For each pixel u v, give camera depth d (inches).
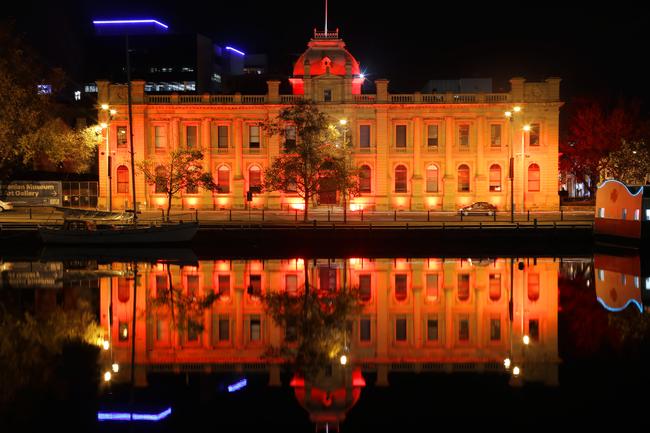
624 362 784.3
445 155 3078.2
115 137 3051.2
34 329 941.8
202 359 812.6
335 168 2310.5
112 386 719.7
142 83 3056.1
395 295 1190.3
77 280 1342.3
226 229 1962.4
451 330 941.2
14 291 1217.4
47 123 2464.3
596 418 622.8
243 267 1544.0
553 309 1069.8
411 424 617.9
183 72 5036.9
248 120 3105.3
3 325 963.3
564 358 804.0
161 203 3090.6
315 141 2388.0
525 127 2787.9
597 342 872.9
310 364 794.8
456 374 753.6
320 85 3083.2
